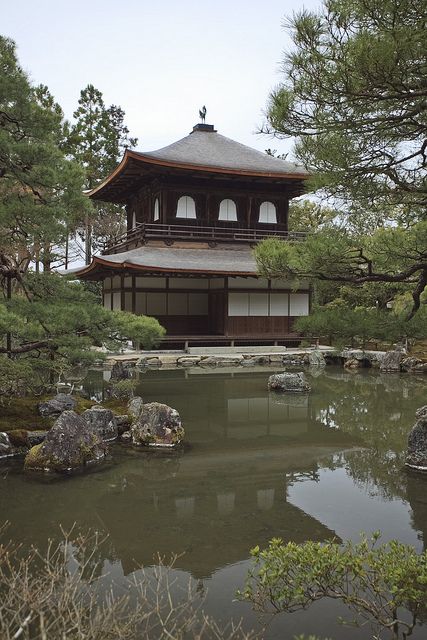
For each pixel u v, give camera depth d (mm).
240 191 29938
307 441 10930
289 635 4520
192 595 5125
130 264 23922
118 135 43281
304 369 22891
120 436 11117
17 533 6473
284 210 30766
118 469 9039
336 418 13086
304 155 5898
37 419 10758
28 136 10219
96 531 6562
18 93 9469
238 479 8570
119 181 30266
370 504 7523
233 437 11172
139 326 11305
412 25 4469
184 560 5836
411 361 22125
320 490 8094
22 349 10320
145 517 7004
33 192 10352
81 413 11312
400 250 6973
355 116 5094
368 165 5641
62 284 11469
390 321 7836
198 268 25062
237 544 6219
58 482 8359
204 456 9812
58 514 7082
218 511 7223
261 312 27719
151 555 5953
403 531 6586
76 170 10109
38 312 9891
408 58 4531
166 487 8180
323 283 8016
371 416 13320
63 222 10305
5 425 10266
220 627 4625
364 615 4809
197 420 12750
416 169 5785
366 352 24250
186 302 29156
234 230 29672
